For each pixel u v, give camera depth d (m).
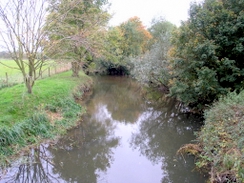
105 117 12.27
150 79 18.91
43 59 9.67
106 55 19.91
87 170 6.53
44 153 7.11
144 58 20.22
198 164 6.17
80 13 15.26
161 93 19.30
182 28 10.93
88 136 9.22
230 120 6.36
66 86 13.91
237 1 9.75
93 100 15.93
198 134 8.23
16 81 13.95
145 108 14.79
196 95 10.59
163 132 10.12
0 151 6.34
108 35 19.44
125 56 30.06
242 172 4.35
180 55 11.07
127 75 32.59
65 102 11.09
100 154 7.69
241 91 8.25
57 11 10.63
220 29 9.52
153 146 8.50
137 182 5.90
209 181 5.46
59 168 6.57
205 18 10.03
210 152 5.91
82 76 21.44
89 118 11.09
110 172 6.45
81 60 14.80
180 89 10.45
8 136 6.79
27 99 9.55
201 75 9.23
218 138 5.99
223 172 4.93
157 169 6.62
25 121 7.90
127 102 16.55
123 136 9.74
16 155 6.59
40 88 11.85
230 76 9.48
